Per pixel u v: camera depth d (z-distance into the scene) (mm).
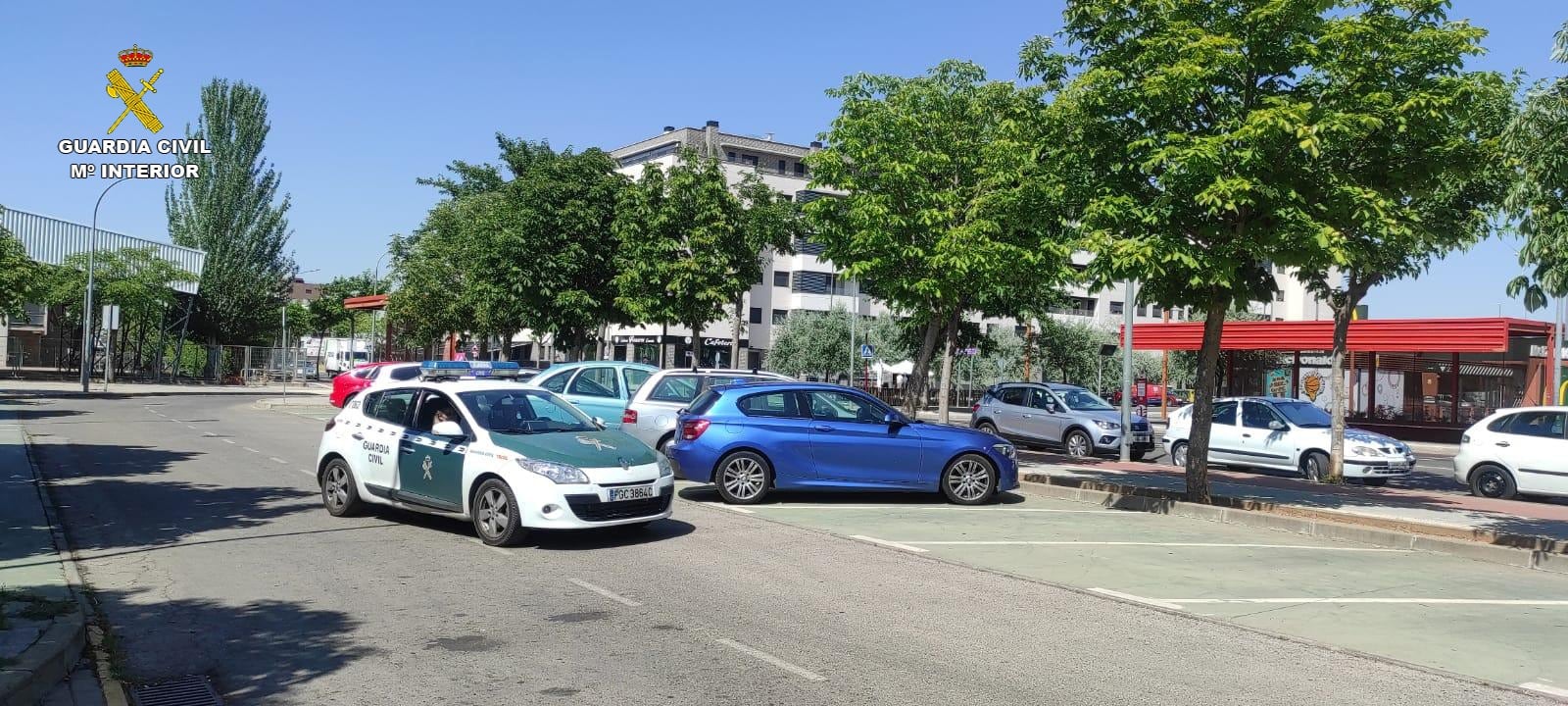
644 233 22453
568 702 5215
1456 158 11422
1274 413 19047
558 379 16703
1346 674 6016
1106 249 11492
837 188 16297
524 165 42719
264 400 34594
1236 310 12992
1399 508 13523
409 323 44938
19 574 7688
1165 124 11844
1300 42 11258
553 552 9195
